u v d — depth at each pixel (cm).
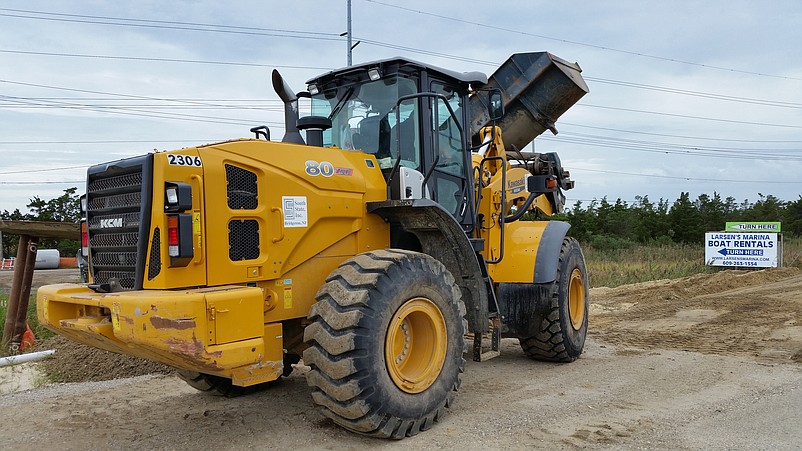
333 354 418
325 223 487
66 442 457
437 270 484
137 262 410
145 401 559
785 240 3145
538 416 491
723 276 1733
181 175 407
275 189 452
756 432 446
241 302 394
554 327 667
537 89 780
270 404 541
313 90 603
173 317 365
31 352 719
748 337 834
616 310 1170
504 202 626
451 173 595
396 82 548
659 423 469
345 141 582
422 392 459
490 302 581
